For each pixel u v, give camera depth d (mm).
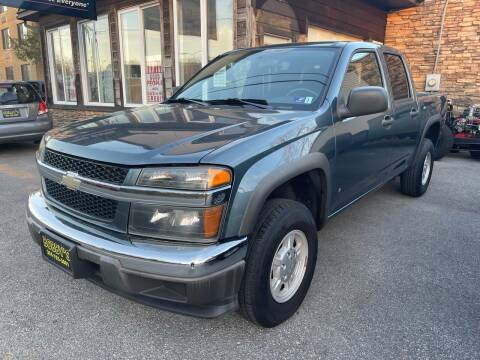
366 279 2891
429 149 4777
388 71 3654
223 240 1876
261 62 3201
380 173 3580
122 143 2014
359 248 3420
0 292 2703
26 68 26469
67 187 2152
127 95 9281
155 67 8414
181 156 1817
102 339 2234
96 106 10133
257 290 2062
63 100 11750
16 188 5273
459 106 7406
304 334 2275
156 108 2920
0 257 3215
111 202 1974
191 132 2111
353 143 2867
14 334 2270
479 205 4625
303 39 7539
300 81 2850
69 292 2715
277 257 2225
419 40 10539
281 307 2273
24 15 11297
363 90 2541
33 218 2340
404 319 2410
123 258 1843
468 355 2100
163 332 2299
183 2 7398
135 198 1852
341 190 2881
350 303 2582
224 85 3211
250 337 2250
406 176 4688
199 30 7238
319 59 2959
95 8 8797
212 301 1872
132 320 2412
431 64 10469
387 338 2238
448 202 4730
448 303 2588
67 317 2436
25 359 2074
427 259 3219
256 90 2979
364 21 9688
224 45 6930
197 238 1820
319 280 2873
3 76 29672
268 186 2000
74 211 2174
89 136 2213
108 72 9766
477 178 5965
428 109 4598
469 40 9781
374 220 4102
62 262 2148
